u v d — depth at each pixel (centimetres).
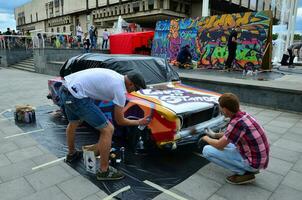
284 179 314
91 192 282
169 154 377
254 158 279
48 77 1327
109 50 1712
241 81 739
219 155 302
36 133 467
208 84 770
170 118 321
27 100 757
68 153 354
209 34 1185
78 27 1980
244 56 1071
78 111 292
